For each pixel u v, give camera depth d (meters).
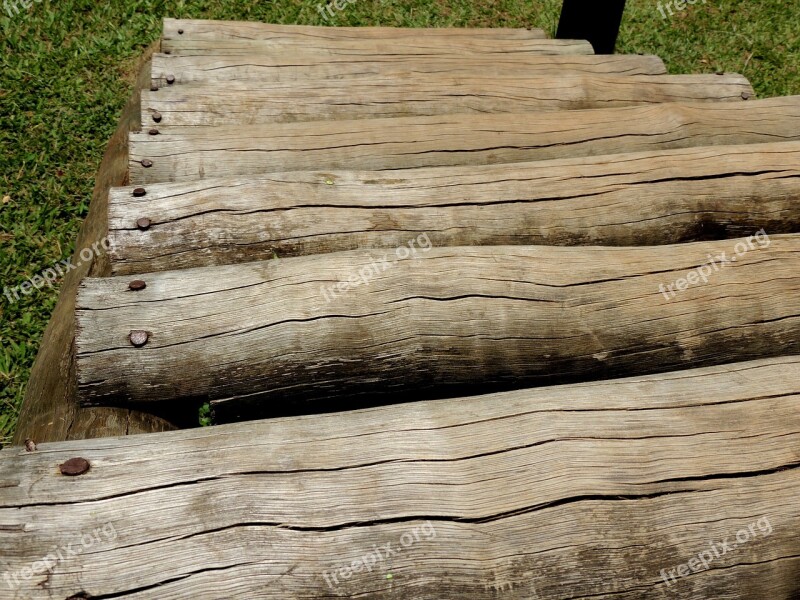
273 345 2.72
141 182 3.64
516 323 2.88
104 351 2.62
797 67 6.90
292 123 4.04
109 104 5.52
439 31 5.92
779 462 2.28
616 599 2.06
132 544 1.92
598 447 2.25
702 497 2.19
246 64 4.75
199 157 3.73
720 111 4.49
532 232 3.42
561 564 2.05
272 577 1.92
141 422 2.66
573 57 5.36
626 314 2.98
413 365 2.82
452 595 1.99
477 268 2.95
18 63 5.77
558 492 2.14
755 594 2.17
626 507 2.14
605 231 3.48
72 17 6.31
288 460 2.13
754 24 7.40
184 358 2.67
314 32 5.52
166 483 2.04
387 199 3.37
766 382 2.54
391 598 1.97
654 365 3.01
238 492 2.04
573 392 2.44
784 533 2.18
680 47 7.05
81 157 5.11
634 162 3.69
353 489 2.09
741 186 3.67
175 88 4.33
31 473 2.03
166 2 6.66
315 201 3.29
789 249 3.25
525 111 4.67
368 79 4.59
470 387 2.92
